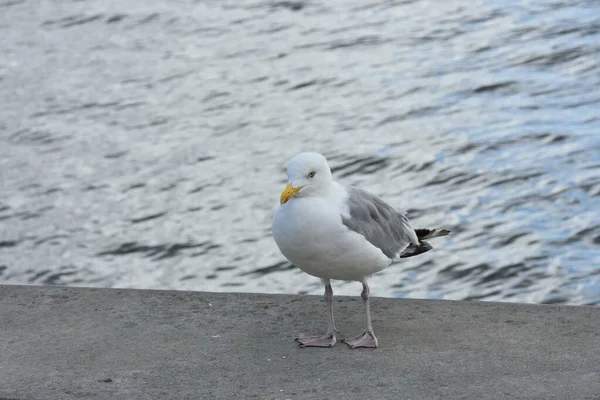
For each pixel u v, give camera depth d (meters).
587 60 24.80
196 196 18.17
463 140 19.89
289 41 29.11
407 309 7.55
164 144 21.12
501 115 21.25
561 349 6.64
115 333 7.14
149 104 24.08
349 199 6.71
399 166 18.84
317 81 25.09
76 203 18.16
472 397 5.94
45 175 19.56
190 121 22.64
